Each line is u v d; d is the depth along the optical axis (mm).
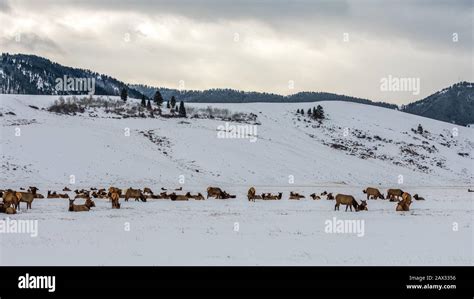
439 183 135375
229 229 31531
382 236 29141
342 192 79625
